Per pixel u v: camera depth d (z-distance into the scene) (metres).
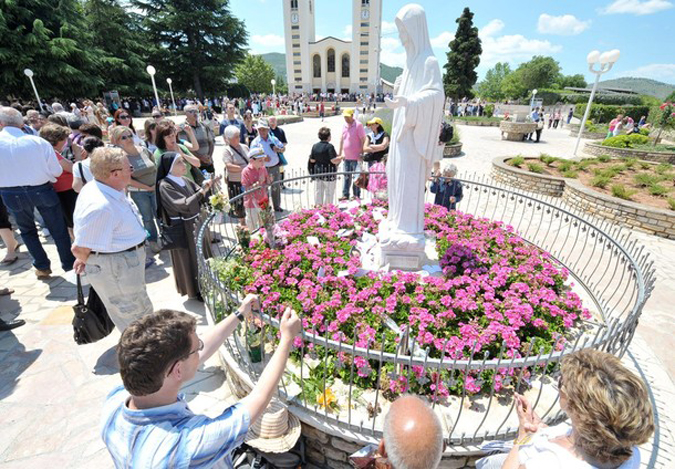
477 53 40.03
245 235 4.59
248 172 5.28
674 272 5.34
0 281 4.84
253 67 68.62
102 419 1.24
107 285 2.98
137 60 34.38
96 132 4.93
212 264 3.83
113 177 2.81
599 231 4.10
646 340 3.77
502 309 3.46
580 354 1.36
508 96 77.12
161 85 39.53
